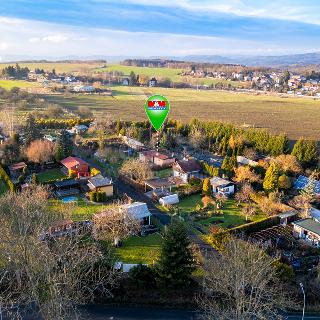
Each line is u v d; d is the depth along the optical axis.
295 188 89.25
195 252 59.81
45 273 41.59
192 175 96.00
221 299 48.94
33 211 54.72
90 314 47.31
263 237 67.38
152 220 73.69
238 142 118.12
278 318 43.50
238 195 83.62
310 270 57.81
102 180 86.25
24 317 43.66
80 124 150.38
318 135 154.75
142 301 50.16
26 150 105.00
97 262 50.31
